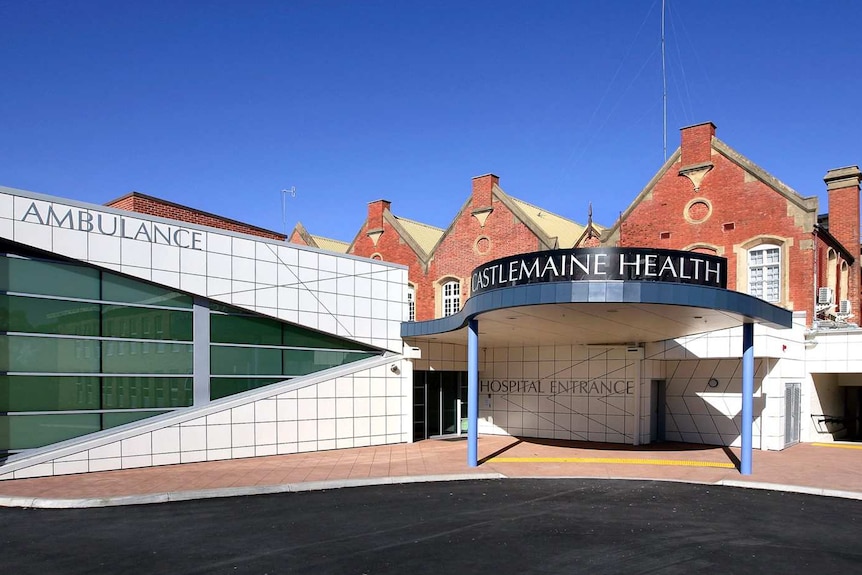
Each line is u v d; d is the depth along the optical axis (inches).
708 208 900.6
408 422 806.5
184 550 336.5
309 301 722.2
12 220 523.8
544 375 877.2
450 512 430.9
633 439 789.2
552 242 991.6
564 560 326.6
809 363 839.1
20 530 374.6
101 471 561.9
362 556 329.7
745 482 533.0
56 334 553.3
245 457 654.5
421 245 1229.7
